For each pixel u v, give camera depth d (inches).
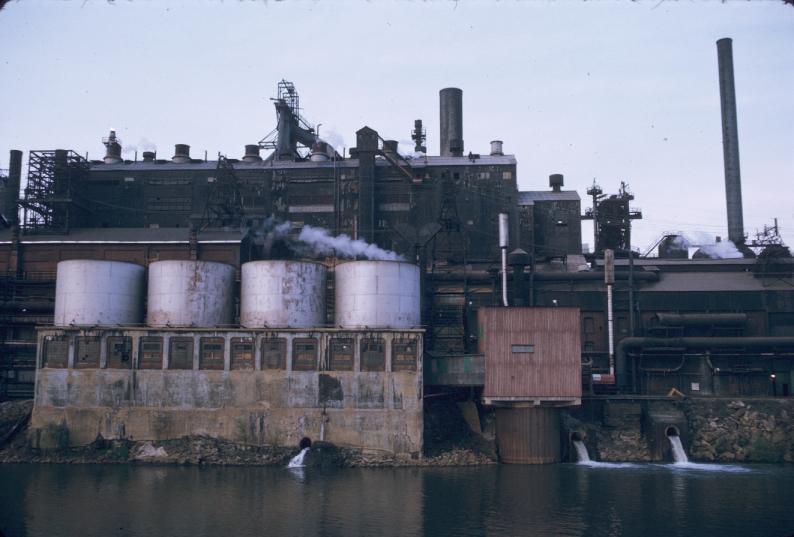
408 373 1898.4
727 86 3644.2
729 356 2534.5
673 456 2034.9
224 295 2081.7
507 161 3019.2
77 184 2896.2
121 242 2529.5
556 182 3235.7
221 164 2817.4
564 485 1612.9
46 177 2770.7
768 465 1964.8
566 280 2674.7
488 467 1850.4
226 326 2054.6
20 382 2315.5
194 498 1453.0
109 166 3065.9
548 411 1931.6
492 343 1939.0
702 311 2655.0
